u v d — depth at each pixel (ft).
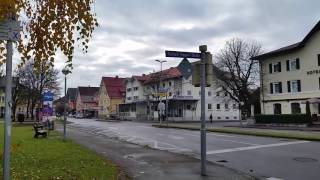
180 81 282.97
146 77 339.98
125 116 349.00
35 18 29.43
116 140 86.84
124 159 51.21
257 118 178.70
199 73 37.06
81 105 506.48
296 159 51.98
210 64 36.99
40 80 213.66
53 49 29.84
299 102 189.98
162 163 46.98
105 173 37.60
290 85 195.31
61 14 29.27
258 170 43.68
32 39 29.66
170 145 75.00
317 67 181.06
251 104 227.81
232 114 297.33
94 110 484.33
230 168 43.42
